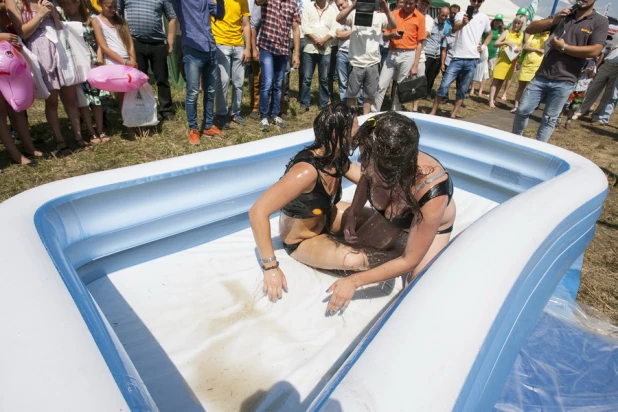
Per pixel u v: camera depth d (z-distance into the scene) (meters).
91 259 1.93
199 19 4.17
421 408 0.89
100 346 1.01
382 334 1.07
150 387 1.50
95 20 4.34
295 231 2.10
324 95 6.72
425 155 1.73
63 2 4.15
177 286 2.02
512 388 1.93
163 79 5.32
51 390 0.82
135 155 4.29
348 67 6.27
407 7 5.60
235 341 1.72
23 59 3.40
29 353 0.90
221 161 2.30
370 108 6.20
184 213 2.21
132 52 4.64
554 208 1.82
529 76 7.43
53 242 1.46
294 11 5.10
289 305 1.91
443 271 1.30
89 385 0.85
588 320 2.47
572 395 1.95
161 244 2.22
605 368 2.13
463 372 0.99
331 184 1.95
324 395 0.98
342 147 1.80
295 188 1.78
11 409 0.79
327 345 1.72
